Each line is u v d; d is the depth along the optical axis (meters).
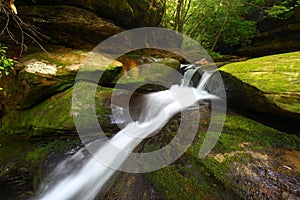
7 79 3.85
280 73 2.99
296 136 2.59
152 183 2.22
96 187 2.46
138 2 6.18
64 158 3.04
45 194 2.66
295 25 6.43
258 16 7.74
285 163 2.12
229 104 3.68
